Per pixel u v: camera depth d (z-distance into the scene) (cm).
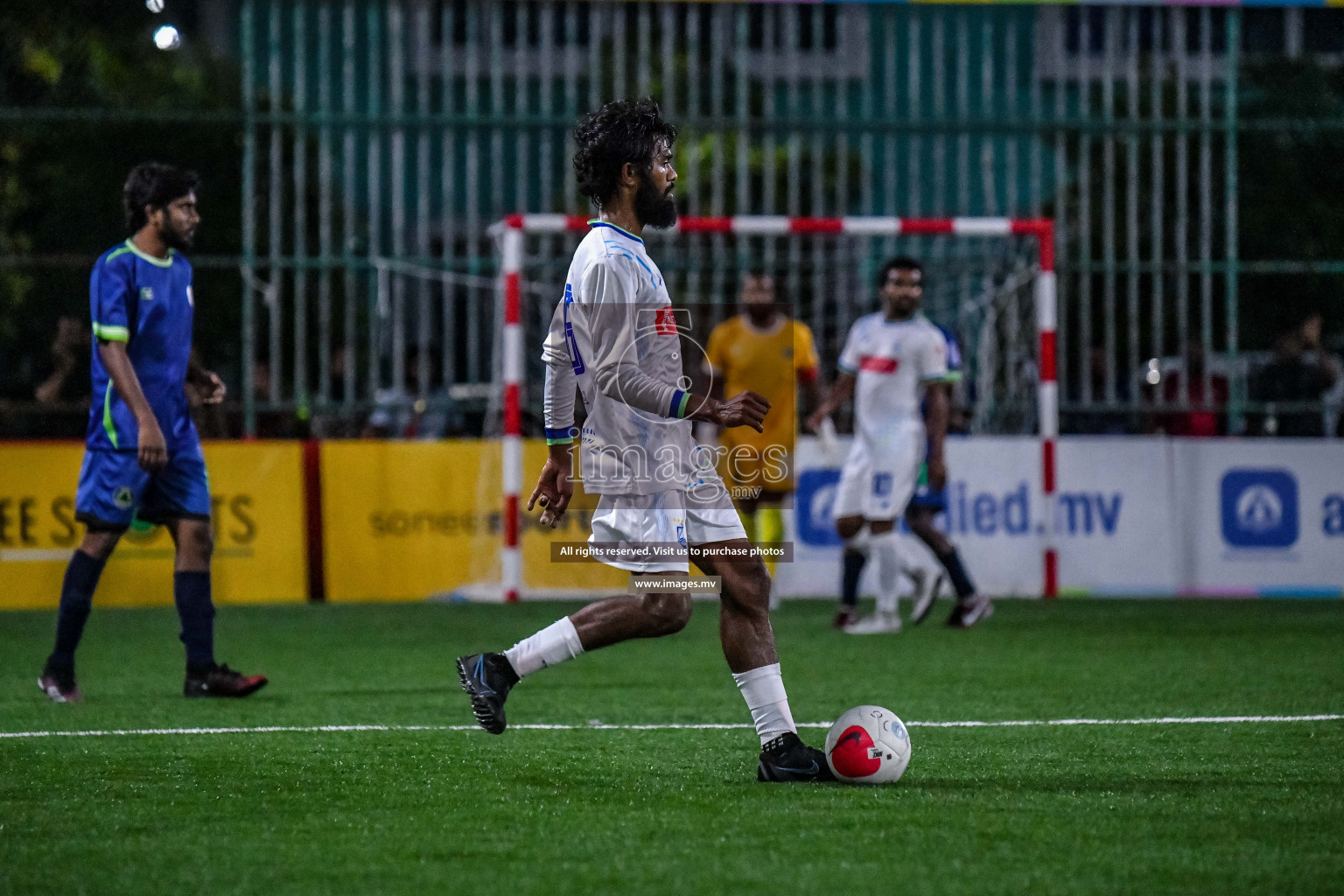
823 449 3625
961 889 1010
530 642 1438
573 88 3953
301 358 3728
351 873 1059
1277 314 4216
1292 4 3616
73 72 4181
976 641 2822
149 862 1098
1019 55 4566
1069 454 3775
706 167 4381
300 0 3744
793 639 2880
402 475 3669
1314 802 1309
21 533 3503
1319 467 3841
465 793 1355
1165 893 1003
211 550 2109
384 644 2814
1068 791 1355
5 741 1673
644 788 1377
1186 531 3800
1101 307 4112
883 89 4675
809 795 1334
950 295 4125
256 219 4125
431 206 4566
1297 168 4184
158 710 1948
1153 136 3828
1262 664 2469
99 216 4041
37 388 3803
